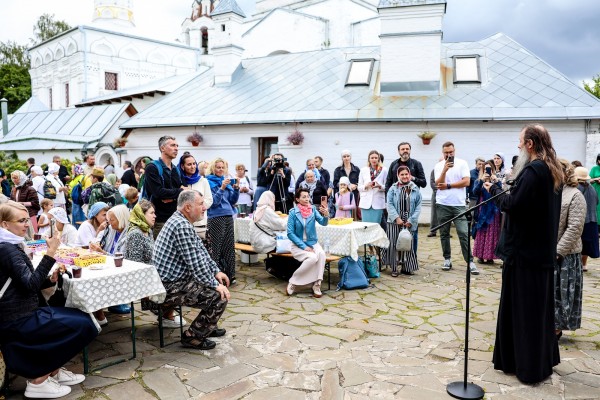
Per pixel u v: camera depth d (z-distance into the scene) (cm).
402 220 778
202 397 379
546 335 401
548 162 386
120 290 426
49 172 1214
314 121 1427
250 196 1154
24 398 378
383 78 1429
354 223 774
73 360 448
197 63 3688
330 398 378
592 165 1233
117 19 3600
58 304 469
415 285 730
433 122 1333
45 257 378
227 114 1580
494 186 854
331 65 1670
